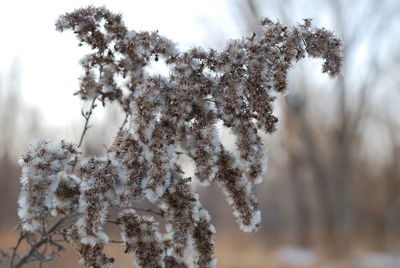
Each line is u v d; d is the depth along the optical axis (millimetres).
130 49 516
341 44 490
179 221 469
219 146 479
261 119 479
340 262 3512
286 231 6855
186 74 472
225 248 3654
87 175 456
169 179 464
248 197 488
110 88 532
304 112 4012
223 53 477
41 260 485
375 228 7047
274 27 481
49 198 456
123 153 466
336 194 4098
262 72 471
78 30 520
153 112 460
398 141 6707
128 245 472
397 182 7016
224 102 473
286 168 5449
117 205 468
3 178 3260
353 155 5113
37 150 463
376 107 5098
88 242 448
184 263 498
